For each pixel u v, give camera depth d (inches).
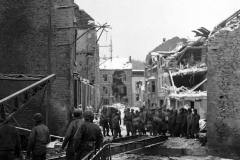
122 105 3221.0
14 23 757.9
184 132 893.8
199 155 631.8
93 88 1547.7
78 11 1498.5
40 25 749.3
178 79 1804.9
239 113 608.7
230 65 619.2
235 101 612.7
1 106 375.2
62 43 740.7
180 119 898.1
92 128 296.0
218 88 627.5
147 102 2410.2
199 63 1680.6
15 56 751.1
